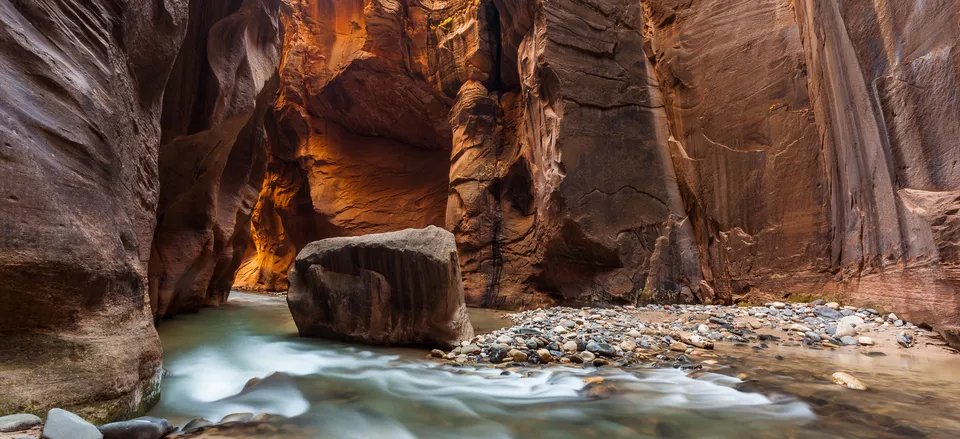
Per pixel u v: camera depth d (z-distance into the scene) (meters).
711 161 9.80
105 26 3.53
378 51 17.50
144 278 3.83
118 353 3.03
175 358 5.46
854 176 6.94
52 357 2.59
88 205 3.03
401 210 19.72
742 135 9.26
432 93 17.92
